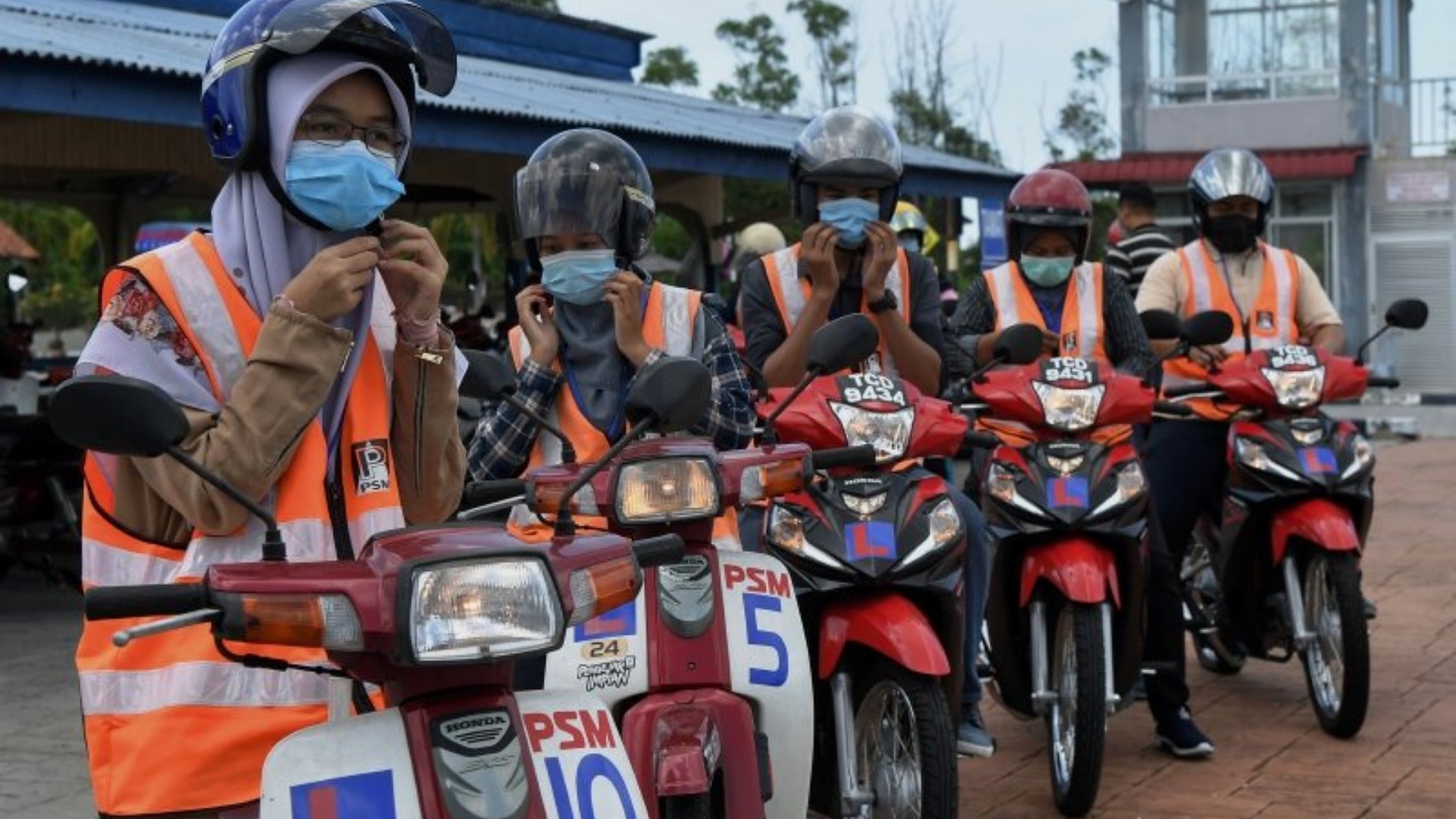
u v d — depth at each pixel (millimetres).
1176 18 24953
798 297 5652
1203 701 7199
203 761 2914
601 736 2891
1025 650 5844
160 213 20672
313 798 2641
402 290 3080
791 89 31750
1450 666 7773
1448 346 23891
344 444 3098
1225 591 6848
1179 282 7273
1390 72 25688
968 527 5359
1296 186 24422
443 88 3287
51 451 10234
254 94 2945
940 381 5641
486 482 4062
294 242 3049
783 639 4230
